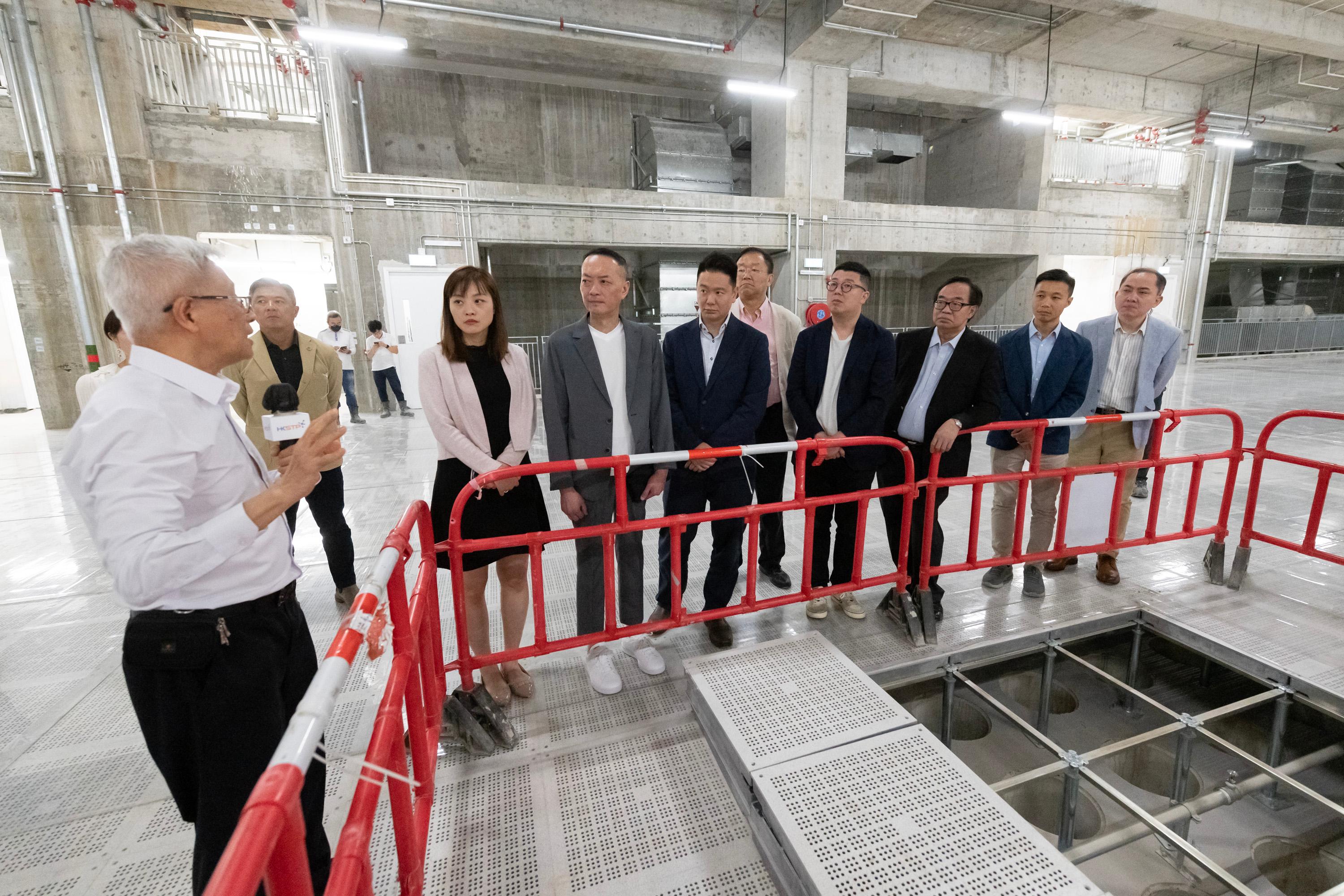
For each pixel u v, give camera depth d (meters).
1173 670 2.90
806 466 2.93
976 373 2.71
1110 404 3.24
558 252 12.98
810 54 10.69
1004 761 2.64
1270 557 3.56
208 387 1.05
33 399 10.44
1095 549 3.06
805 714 2.01
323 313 11.25
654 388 2.37
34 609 3.15
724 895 1.56
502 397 2.08
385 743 1.05
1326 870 2.20
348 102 9.93
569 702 2.30
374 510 4.78
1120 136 15.62
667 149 11.41
